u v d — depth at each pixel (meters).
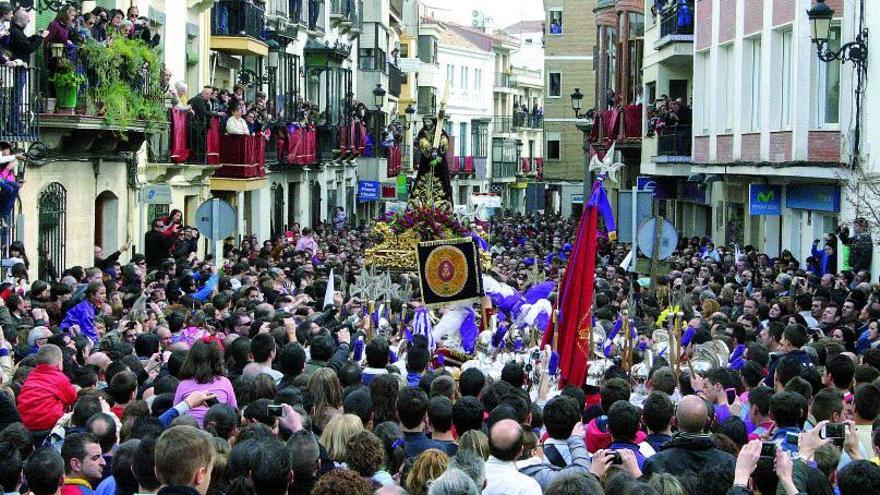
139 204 55.53
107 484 16.94
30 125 39.44
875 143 47.88
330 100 99.94
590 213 28.33
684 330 32.53
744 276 51.31
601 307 38.22
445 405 19.02
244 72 76.06
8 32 38.31
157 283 40.28
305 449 15.95
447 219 43.94
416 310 33.91
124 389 21.91
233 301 37.50
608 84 107.88
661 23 78.75
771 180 61.16
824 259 48.03
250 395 21.16
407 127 144.12
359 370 23.78
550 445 18.45
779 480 14.75
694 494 16.11
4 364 25.41
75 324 31.66
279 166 86.94
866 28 48.44
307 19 95.69
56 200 46.16
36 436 21.61
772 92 58.25
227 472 16.25
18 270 36.12
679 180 84.56
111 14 46.91
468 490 13.83
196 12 66.50
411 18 166.38
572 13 170.25
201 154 63.56
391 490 14.32
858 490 14.30
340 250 66.12
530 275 50.72
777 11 57.25
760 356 26.70
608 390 21.02
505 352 32.28
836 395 19.22
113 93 44.97
